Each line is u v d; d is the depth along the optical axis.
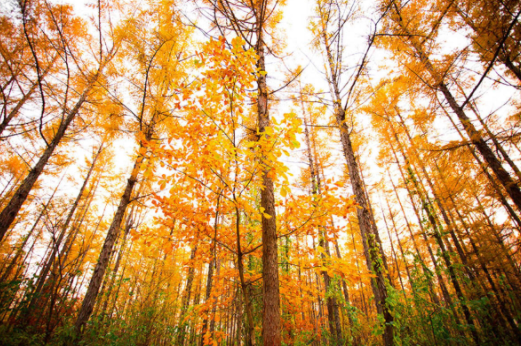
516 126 4.31
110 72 4.82
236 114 2.43
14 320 3.07
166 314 5.43
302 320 5.02
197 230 2.66
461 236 5.83
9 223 3.73
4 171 8.17
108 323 4.05
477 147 4.65
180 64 4.85
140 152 2.29
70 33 4.79
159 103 4.38
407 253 5.02
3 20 3.20
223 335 4.41
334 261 2.82
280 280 4.56
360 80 5.19
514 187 4.23
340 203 2.55
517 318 3.76
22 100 4.39
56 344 3.07
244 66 2.18
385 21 4.88
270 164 1.91
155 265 6.04
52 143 4.55
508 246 4.59
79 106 4.85
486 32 3.71
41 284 3.49
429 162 5.38
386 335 3.37
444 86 5.18
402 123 8.62
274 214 2.85
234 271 4.14
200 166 2.24
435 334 3.89
